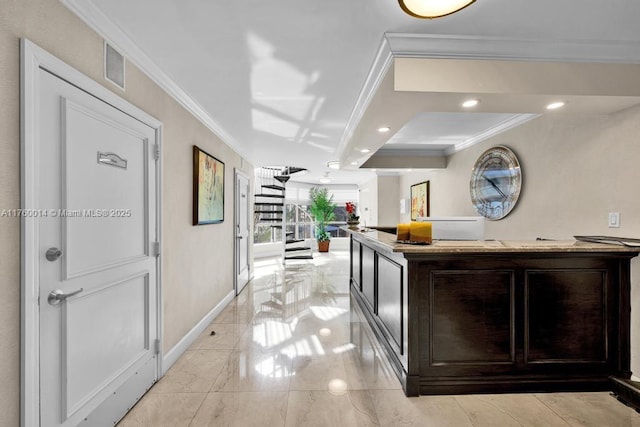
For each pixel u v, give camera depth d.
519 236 3.88
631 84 2.29
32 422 1.38
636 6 1.80
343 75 2.55
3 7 1.27
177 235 2.81
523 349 2.26
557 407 2.09
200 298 3.37
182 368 2.61
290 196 9.74
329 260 8.34
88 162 1.71
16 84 1.32
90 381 1.73
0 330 1.27
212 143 3.81
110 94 1.86
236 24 1.89
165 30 1.94
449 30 2.03
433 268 2.24
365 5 1.75
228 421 1.95
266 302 4.50
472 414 2.02
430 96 2.31
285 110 3.36
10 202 1.30
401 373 2.37
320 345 3.05
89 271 1.71
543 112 2.67
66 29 1.58
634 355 2.29
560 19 1.93
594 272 2.28
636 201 2.49
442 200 6.04
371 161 5.91
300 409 2.07
